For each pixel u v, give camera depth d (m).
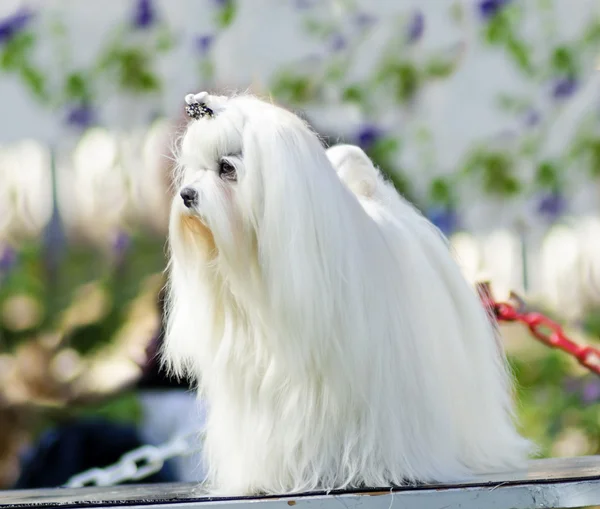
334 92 7.36
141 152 7.56
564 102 7.56
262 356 3.55
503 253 7.48
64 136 7.58
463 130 7.58
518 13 7.39
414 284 3.66
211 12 7.33
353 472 3.46
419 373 3.56
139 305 7.24
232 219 3.40
